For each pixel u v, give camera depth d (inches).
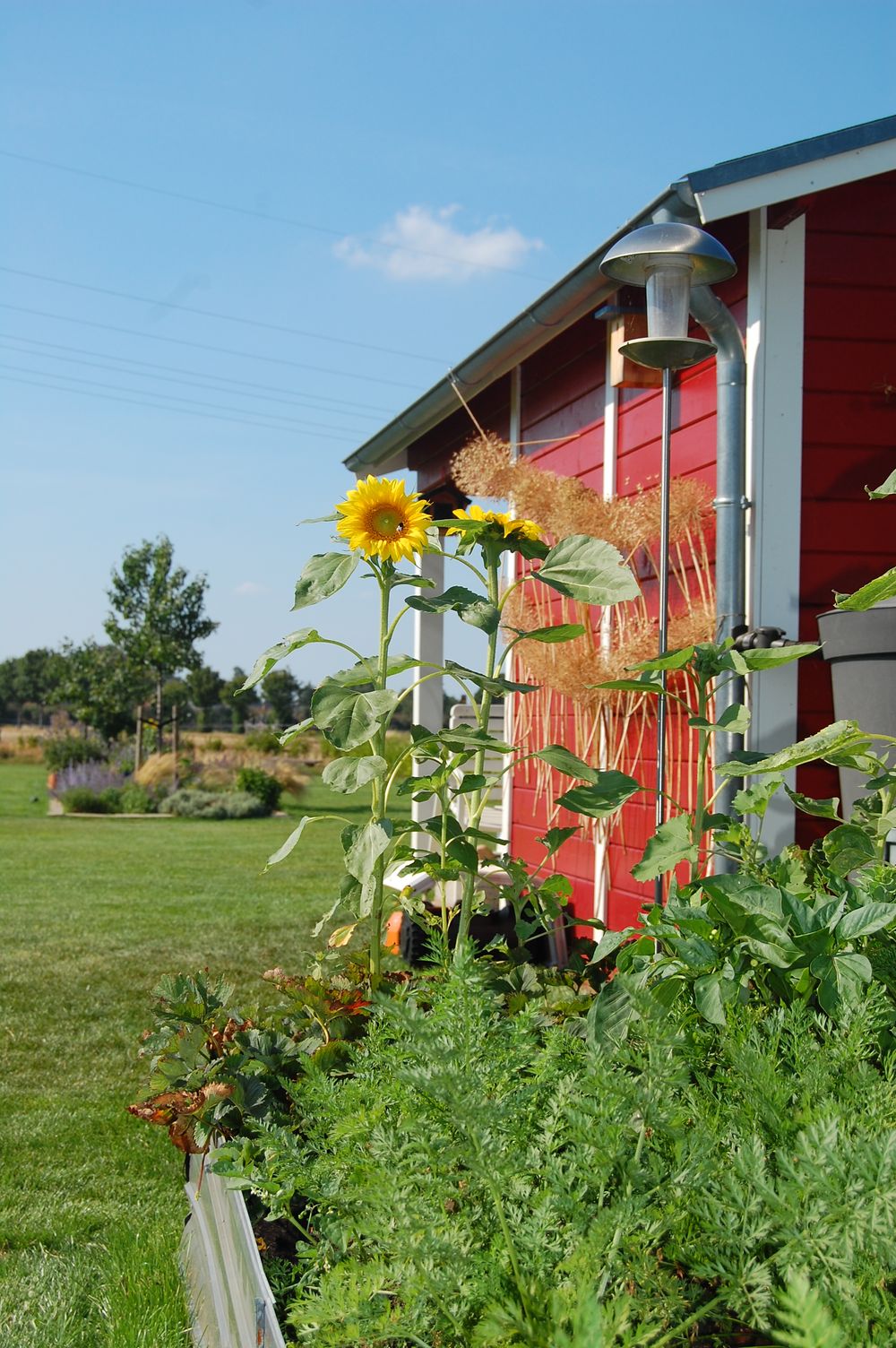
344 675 127.3
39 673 2475.4
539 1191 60.0
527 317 203.8
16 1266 124.6
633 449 208.1
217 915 356.5
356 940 257.1
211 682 1636.3
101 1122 170.4
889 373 166.9
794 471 164.2
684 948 73.9
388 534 126.2
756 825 161.0
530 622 223.5
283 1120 101.5
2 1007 240.2
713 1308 55.4
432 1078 60.6
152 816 803.4
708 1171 55.6
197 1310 105.5
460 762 139.2
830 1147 50.9
